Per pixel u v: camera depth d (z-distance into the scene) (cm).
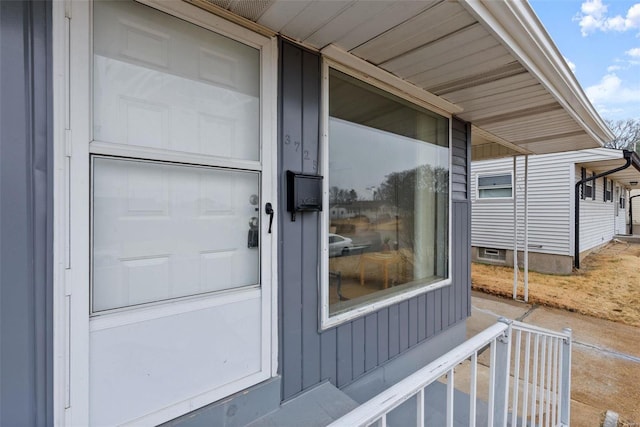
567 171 671
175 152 130
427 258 276
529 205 721
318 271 181
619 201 1295
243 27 147
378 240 227
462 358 105
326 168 184
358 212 212
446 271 294
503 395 135
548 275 668
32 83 98
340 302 197
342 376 193
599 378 285
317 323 180
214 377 139
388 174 235
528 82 212
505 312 459
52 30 101
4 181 94
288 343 166
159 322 125
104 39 113
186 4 130
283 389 163
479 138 451
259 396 152
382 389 220
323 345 183
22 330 98
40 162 100
